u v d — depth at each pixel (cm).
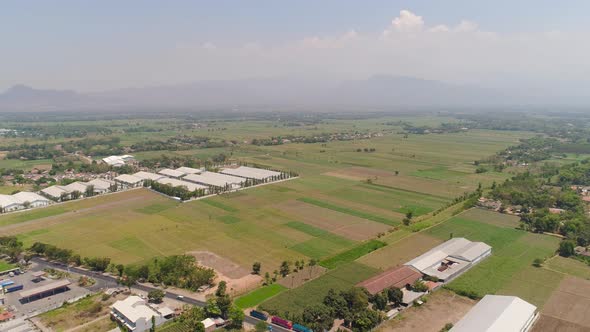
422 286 11969
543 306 11281
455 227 17975
